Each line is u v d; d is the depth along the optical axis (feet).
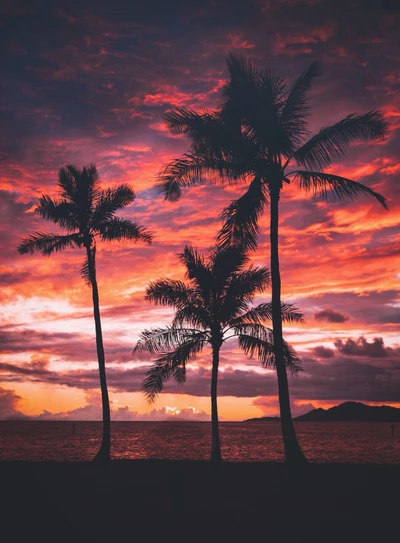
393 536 34.50
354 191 62.18
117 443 181.47
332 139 63.10
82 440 204.85
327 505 43.21
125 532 35.63
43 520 39.09
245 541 33.45
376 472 60.08
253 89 62.90
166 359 78.69
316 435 284.00
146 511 41.70
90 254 86.63
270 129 62.54
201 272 79.20
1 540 34.06
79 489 52.29
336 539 33.81
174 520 38.75
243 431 373.40
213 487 51.75
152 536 34.58
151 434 289.33
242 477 58.39
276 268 63.46
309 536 34.50
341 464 69.10
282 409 61.52
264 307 77.10
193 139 63.16
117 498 47.21
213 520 38.65
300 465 59.47
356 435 295.69
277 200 64.08
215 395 77.82
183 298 79.92
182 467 70.85
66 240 86.38
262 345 75.72
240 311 78.18
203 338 79.20
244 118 63.41
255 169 63.36
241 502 44.57
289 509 41.91
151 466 72.79
